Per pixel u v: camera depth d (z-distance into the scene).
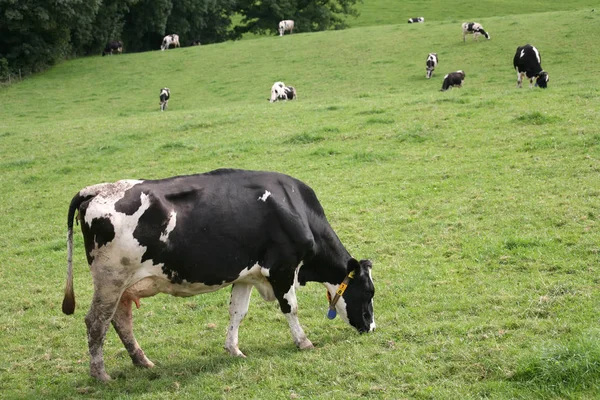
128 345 7.89
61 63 51.34
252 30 74.19
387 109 21.80
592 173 13.45
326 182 15.38
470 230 11.59
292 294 7.99
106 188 7.49
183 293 7.78
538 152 15.32
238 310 8.09
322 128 19.88
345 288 8.21
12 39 47.94
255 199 7.77
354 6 85.56
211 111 26.17
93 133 23.70
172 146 20.16
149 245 7.29
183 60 47.19
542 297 8.45
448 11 79.94
